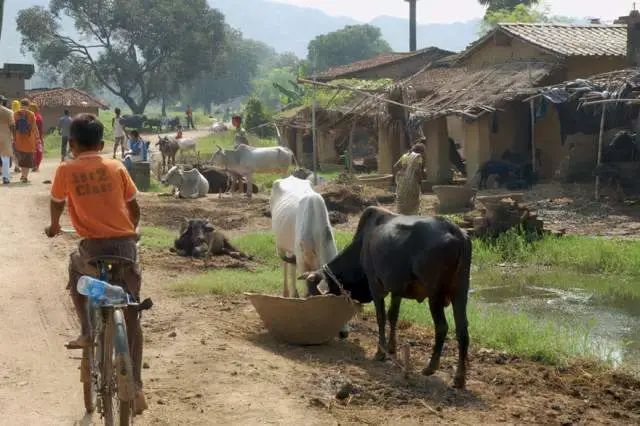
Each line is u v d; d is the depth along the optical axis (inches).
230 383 276.7
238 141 927.7
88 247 221.3
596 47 1055.0
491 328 376.2
